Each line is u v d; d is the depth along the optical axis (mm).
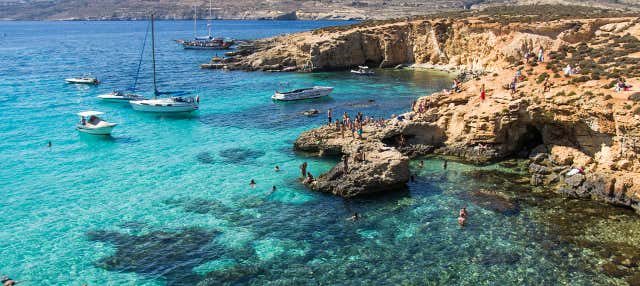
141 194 44625
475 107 54188
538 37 94875
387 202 42094
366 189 43344
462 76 100312
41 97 87688
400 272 31625
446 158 52875
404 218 39000
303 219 39250
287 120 72125
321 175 46375
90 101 85062
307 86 100062
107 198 43750
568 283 29953
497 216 38844
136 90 95500
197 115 75812
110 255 34062
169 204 42375
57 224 38719
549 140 49656
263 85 102312
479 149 52125
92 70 122875
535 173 46844
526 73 58906
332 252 34188
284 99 85812
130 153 56844
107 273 31906
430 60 122125
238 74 117000
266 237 36406
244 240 36000
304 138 56750
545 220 37969
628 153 40656
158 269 32344
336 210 40781
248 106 82312
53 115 74562
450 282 30438
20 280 31172
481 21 115062
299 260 33250
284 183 46938
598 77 50531
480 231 36500
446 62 119500
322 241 35719
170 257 33750
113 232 37375
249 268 32344
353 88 97500
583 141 45938
